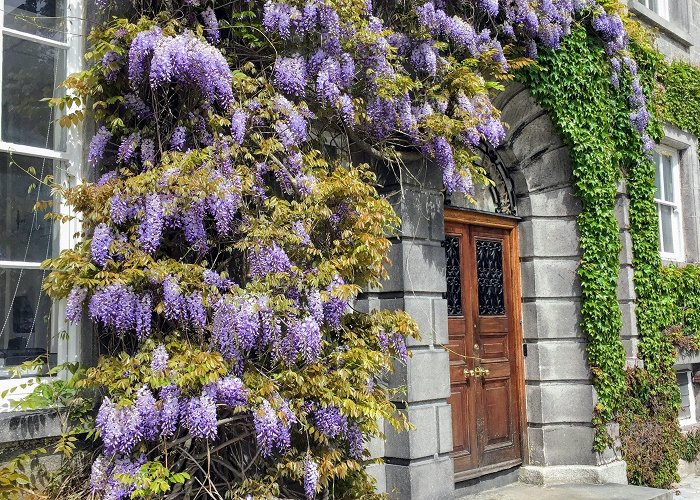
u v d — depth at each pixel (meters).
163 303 3.83
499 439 6.97
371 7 5.09
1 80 4.07
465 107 5.52
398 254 5.61
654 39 8.62
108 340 4.15
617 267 7.39
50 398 3.88
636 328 7.77
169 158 4.08
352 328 4.74
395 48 5.21
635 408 7.59
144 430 3.69
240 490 4.09
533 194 7.36
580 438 7.05
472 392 6.75
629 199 7.88
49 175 4.20
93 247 3.82
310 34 4.79
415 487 5.42
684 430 8.56
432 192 5.96
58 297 3.88
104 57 4.14
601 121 7.38
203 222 4.21
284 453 4.32
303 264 4.39
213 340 3.93
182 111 4.32
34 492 3.68
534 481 6.97
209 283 3.97
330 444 4.49
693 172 9.28
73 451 3.95
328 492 4.61
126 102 4.27
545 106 7.00
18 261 4.05
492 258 7.20
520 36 6.77
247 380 3.99
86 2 4.40
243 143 4.49
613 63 7.54
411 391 5.50
